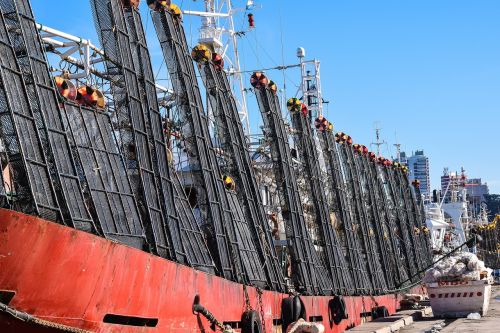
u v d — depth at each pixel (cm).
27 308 1351
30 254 1323
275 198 3719
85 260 1435
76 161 1681
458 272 3797
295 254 3103
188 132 2394
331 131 4141
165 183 2033
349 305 3594
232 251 2416
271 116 3206
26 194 1382
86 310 1465
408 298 5003
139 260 1636
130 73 1966
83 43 2280
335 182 4031
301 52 5166
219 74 2800
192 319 1944
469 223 10444
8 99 1384
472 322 3397
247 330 2319
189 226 2159
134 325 1669
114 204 1712
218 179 2488
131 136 1938
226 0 4097
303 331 2538
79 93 1770
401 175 6347
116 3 1964
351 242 4028
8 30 1481
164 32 2392
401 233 5766
